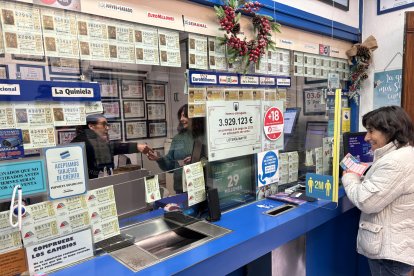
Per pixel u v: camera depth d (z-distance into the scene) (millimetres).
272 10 1852
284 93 2006
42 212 1059
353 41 2729
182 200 1570
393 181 1391
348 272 2316
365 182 1501
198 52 1536
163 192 1526
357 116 2832
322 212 1749
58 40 1102
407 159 1406
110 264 1117
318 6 2270
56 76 1140
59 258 1096
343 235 2197
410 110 2357
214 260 1173
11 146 1000
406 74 2352
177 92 1555
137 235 1403
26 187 1030
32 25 1040
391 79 2602
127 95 1494
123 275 1037
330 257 2088
